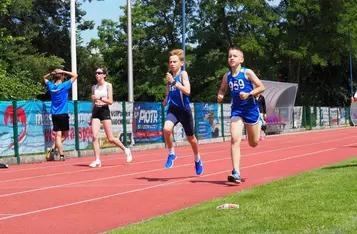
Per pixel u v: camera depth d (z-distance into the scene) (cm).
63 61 5100
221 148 2270
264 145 2342
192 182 1073
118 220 716
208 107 2911
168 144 1084
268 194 807
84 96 6362
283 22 5894
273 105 4166
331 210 646
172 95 1061
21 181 1209
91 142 2088
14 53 4616
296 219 602
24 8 4997
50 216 758
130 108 2303
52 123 1888
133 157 1872
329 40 5938
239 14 5653
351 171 1056
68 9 5769
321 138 2966
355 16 5841
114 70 7256
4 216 766
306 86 6975
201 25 6112
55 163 1703
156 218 683
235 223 600
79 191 1001
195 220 638
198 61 6328
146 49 6631
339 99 7038
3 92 3500
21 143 1780
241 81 982
